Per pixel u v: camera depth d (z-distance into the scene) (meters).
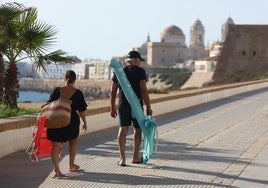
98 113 14.05
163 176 8.48
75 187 7.63
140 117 9.41
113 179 8.21
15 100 14.62
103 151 10.84
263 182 8.15
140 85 9.54
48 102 8.59
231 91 32.12
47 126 8.27
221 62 93.00
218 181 8.18
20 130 10.49
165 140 12.65
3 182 7.84
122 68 9.34
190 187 7.73
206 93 26.05
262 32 90.75
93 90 187.25
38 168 8.91
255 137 13.33
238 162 9.85
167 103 19.94
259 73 86.75
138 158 9.60
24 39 13.82
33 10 14.20
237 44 92.25
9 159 9.62
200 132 14.24
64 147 11.11
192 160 10.00
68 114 8.25
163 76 159.62
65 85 8.66
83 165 9.27
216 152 10.97
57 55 14.25
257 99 28.67
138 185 7.81
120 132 9.36
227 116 18.95
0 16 13.40
